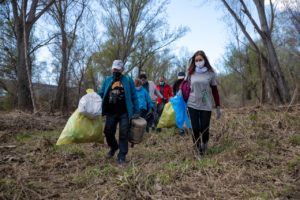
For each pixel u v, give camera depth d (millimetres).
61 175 5695
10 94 34906
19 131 11156
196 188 4672
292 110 10477
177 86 10711
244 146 6344
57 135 10273
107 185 4801
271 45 17625
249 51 36375
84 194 4699
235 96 48906
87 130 6293
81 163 6406
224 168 5293
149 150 7555
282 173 5035
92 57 36469
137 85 10312
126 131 6320
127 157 6855
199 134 6656
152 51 38469
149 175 4914
